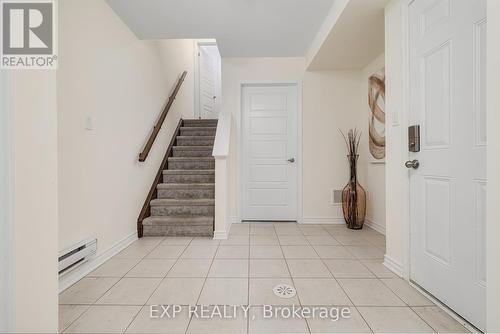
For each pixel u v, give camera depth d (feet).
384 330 4.28
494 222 3.14
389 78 6.59
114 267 6.83
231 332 4.24
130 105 8.96
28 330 2.91
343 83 11.84
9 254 2.74
